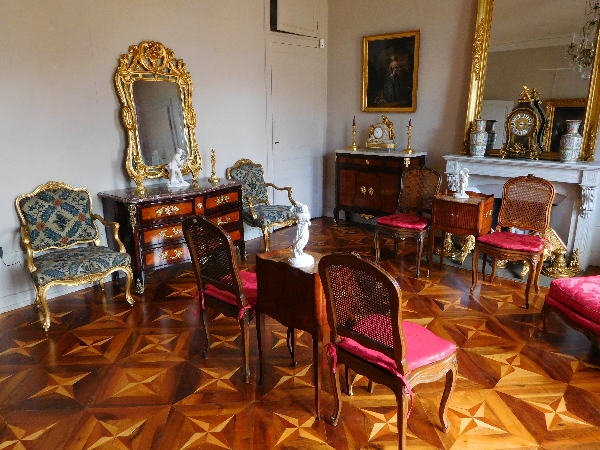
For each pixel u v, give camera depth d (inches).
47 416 80.8
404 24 189.0
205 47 161.8
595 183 138.6
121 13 137.5
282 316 82.6
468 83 175.8
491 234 132.6
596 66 141.6
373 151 196.5
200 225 85.8
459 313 120.0
